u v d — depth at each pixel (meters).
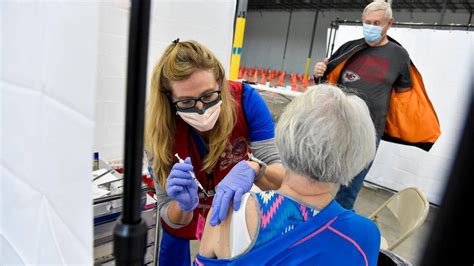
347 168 0.61
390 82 2.14
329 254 0.61
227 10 1.61
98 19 0.27
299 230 0.61
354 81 2.24
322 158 0.59
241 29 2.72
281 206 0.64
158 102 1.02
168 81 0.96
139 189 0.29
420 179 2.96
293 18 10.88
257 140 1.17
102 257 0.99
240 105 1.14
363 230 0.64
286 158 0.64
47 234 0.41
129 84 0.27
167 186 0.93
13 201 0.48
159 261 1.41
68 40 0.30
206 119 0.99
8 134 0.45
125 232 0.29
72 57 0.30
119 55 1.51
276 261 0.60
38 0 0.34
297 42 10.82
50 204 0.39
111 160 1.57
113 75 1.52
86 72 0.28
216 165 1.15
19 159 0.44
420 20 7.35
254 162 1.04
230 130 1.09
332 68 2.40
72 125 0.31
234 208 0.67
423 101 2.20
